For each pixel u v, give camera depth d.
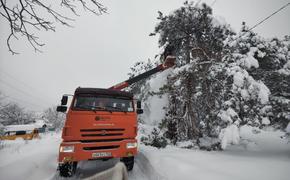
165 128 10.59
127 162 5.50
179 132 9.87
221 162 5.15
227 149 8.29
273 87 8.42
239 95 6.84
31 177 4.80
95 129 4.98
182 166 4.70
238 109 6.78
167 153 6.71
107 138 5.04
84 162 6.71
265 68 8.51
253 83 6.51
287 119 7.51
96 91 5.67
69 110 5.11
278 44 9.00
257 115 6.89
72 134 4.79
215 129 8.41
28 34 3.28
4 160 6.12
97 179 1.61
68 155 4.62
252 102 6.68
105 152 4.91
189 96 9.47
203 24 9.95
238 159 5.59
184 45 11.09
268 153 7.07
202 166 4.72
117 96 5.90
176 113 10.22
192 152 7.05
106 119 5.15
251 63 7.15
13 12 3.12
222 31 9.81
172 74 9.81
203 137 10.31
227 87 7.56
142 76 10.80
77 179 4.97
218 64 8.42
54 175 5.18
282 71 7.84
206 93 9.03
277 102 7.90
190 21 9.98
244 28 8.83
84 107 5.27
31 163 5.73
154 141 9.56
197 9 9.65
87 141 4.87
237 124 6.25
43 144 10.66
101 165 6.36
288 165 4.64
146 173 5.47
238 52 8.05
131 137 5.42
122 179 1.55
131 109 5.84
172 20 10.07
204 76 8.82
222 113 6.71
